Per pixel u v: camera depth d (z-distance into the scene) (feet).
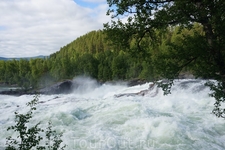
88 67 199.11
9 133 35.19
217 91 16.53
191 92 65.00
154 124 35.50
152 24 16.22
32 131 12.92
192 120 39.42
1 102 74.95
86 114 46.62
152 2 15.90
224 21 13.82
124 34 17.29
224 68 15.40
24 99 84.33
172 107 50.78
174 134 31.48
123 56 193.06
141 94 74.69
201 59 16.52
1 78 246.06
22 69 248.73
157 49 20.34
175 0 13.53
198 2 14.38
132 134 32.71
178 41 18.38
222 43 15.12
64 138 31.30
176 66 17.67
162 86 19.24
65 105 55.16
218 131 34.01
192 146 28.17
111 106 52.11
